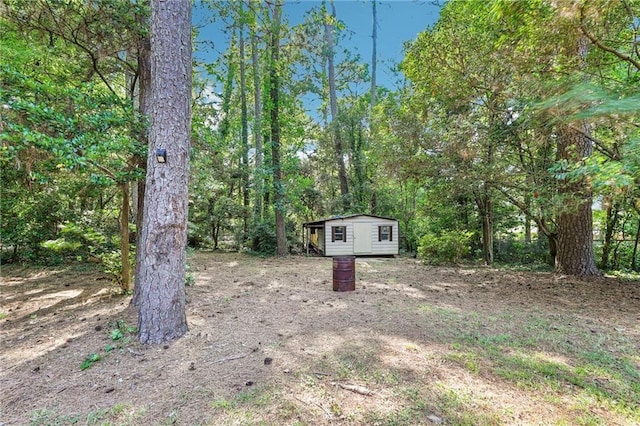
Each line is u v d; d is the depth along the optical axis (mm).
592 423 2102
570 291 6004
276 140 13320
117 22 4570
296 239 15391
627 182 3344
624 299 5398
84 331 4004
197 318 4359
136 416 2260
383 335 3693
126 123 4469
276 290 6234
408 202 16141
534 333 3783
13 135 3742
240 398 2436
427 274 8219
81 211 9227
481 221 10984
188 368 2938
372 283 6992
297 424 2131
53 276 7723
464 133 6734
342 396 2449
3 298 5773
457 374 2770
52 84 4414
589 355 3148
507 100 5586
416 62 7055
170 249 3619
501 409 2262
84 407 2389
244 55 14914
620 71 5508
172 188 3605
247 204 16109
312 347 3357
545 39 4461
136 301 5082
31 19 4500
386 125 8859
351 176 17766
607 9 3822
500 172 6785
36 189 7508
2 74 3758
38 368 3021
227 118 14602
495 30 5930
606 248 8570
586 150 5766
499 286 6594
